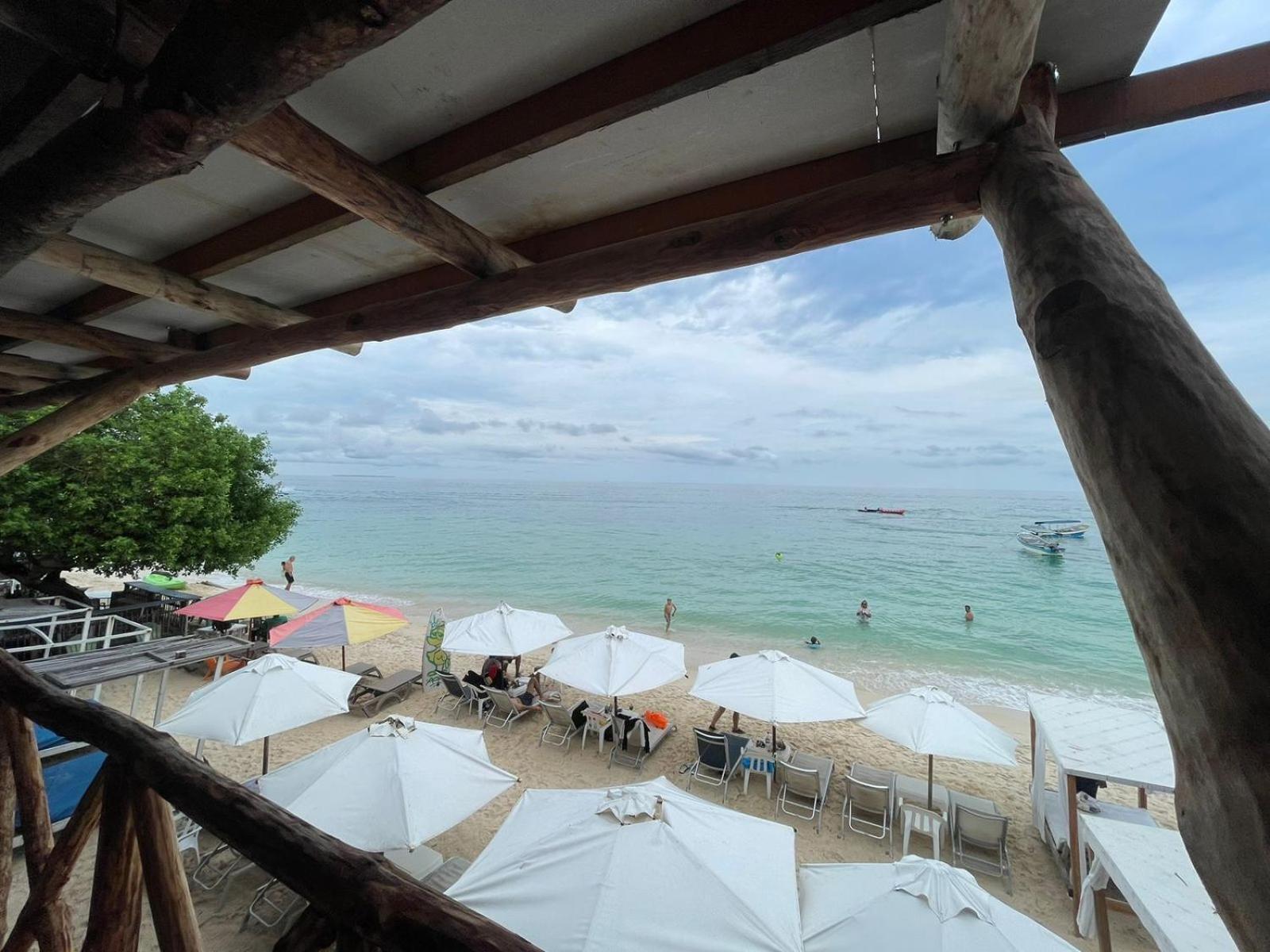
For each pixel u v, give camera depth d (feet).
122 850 4.24
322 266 9.20
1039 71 4.68
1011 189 4.09
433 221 6.44
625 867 10.89
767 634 57.31
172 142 3.69
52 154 4.31
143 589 40.75
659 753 25.22
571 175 6.68
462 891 10.96
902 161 5.99
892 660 49.73
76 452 30.58
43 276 9.86
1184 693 2.03
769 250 5.56
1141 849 12.66
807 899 12.05
